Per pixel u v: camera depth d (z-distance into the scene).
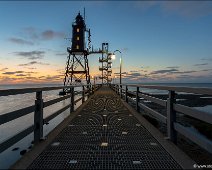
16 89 3.79
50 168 3.50
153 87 6.24
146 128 6.35
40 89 4.95
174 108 4.75
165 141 4.89
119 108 11.46
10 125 18.61
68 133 5.86
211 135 9.21
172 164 3.66
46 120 5.42
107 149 4.47
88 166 3.59
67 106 8.46
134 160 3.85
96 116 8.77
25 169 3.42
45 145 4.68
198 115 3.59
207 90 3.08
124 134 5.74
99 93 26.55
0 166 6.18
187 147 6.90
